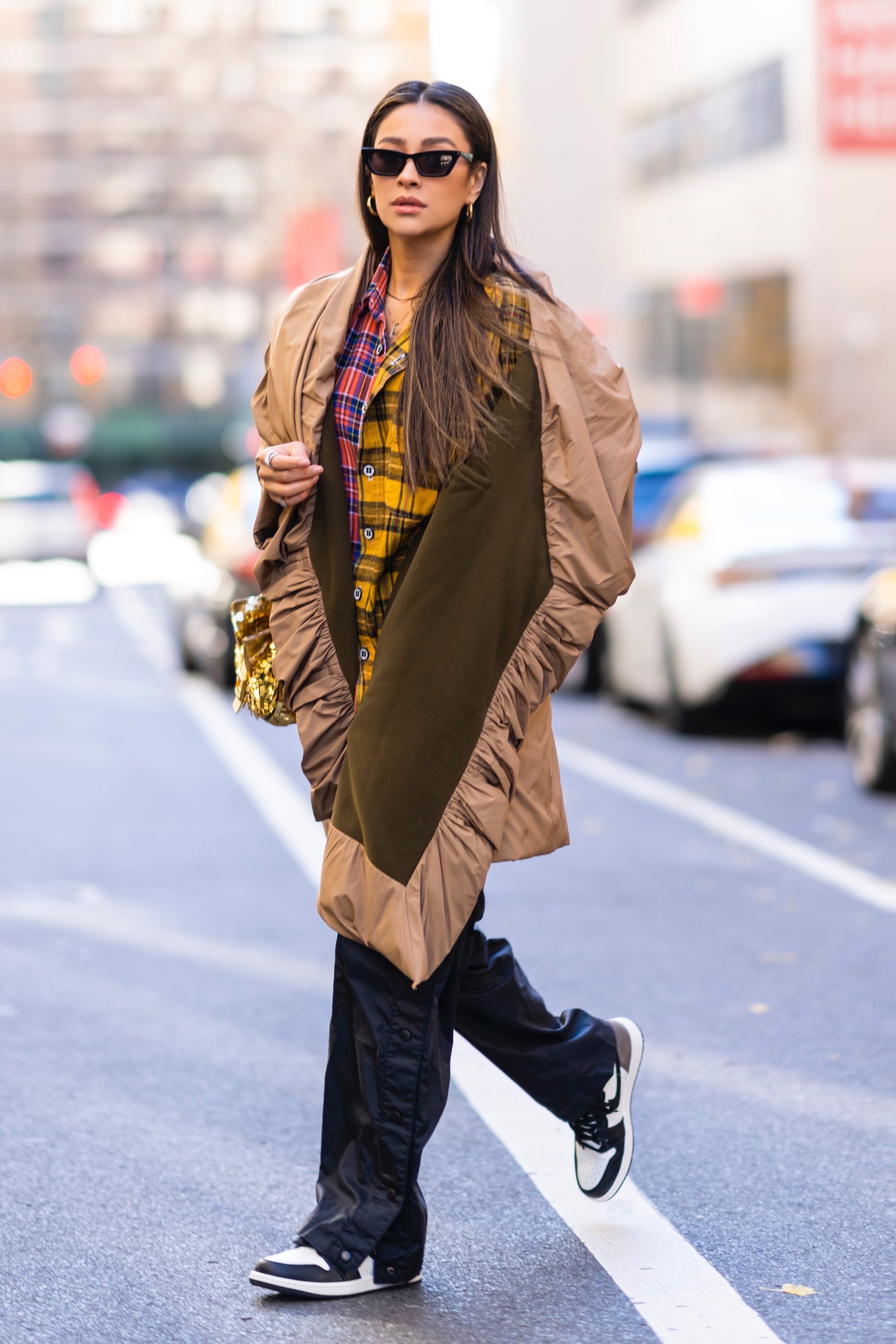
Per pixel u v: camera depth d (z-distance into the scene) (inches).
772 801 558.3
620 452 202.5
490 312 200.5
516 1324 199.5
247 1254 222.5
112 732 765.3
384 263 207.8
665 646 723.4
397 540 203.5
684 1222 230.2
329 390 204.4
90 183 5452.8
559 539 201.5
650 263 2864.2
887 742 547.8
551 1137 264.7
